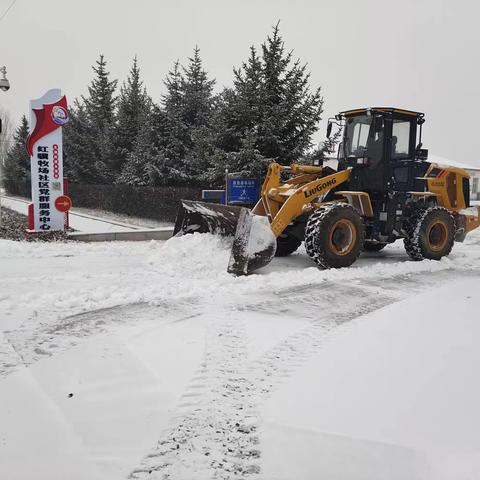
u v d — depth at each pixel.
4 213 15.38
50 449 2.34
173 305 4.88
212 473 2.18
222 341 3.85
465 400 2.83
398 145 7.88
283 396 2.91
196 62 15.50
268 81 11.67
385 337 3.95
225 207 6.73
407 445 2.38
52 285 5.61
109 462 2.25
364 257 8.73
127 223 13.81
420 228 7.88
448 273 7.02
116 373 3.19
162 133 15.01
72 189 21.81
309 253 7.00
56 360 3.39
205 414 2.70
